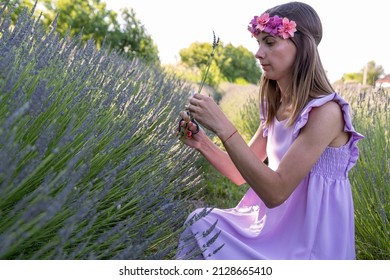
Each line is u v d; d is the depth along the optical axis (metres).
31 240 1.35
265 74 1.94
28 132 1.60
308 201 1.83
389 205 2.58
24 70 1.81
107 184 1.45
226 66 26.22
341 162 1.89
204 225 1.87
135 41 13.20
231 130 1.72
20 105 1.45
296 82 1.87
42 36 2.18
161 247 1.92
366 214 2.61
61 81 2.02
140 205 1.76
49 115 1.72
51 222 1.38
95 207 1.47
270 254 1.85
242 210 2.15
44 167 1.56
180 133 2.15
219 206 3.77
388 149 2.97
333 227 1.86
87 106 2.05
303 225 1.85
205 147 2.17
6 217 1.37
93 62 2.45
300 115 1.83
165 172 2.29
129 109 2.30
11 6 1.94
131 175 1.92
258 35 1.92
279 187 1.70
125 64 4.11
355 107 4.48
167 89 4.18
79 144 1.65
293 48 1.87
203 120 1.73
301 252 1.81
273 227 1.89
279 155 2.00
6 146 1.03
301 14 1.89
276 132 2.03
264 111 2.25
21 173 1.13
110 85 2.33
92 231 1.66
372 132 3.21
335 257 1.84
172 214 1.96
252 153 1.71
